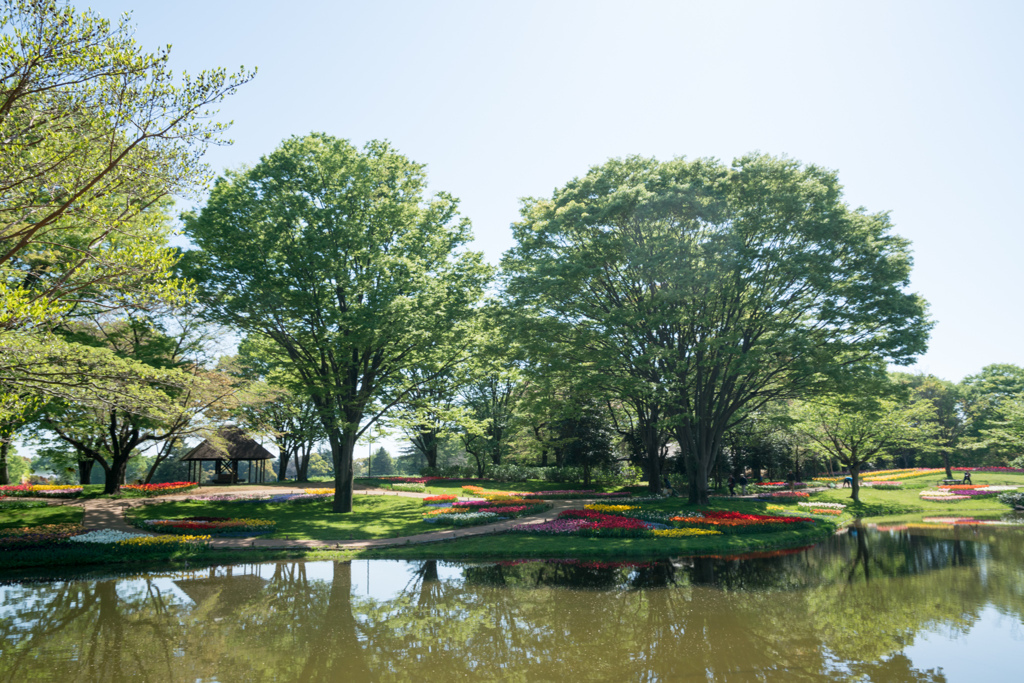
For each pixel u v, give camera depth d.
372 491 33.22
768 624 10.36
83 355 11.47
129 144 11.02
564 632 10.04
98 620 10.75
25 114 10.15
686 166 24.36
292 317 22.67
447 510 25.06
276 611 11.37
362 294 24.48
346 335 22.22
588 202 24.62
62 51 9.73
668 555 16.73
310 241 21.73
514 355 26.62
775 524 20.48
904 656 8.74
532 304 26.45
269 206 22.14
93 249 11.82
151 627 10.34
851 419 31.31
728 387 26.11
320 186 22.77
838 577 13.98
